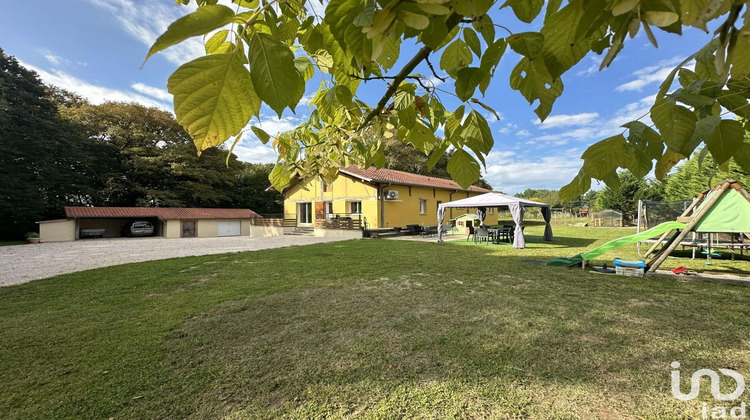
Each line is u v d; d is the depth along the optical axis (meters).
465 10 0.56
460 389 2.35
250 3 0.66
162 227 23.27
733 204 5.50
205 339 3.30
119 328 3.63
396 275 6.31
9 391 2.40
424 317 3.84
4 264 8.95
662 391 2.29
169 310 4.28
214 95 0.59
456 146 1.09
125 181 25.83
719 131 0.71
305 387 2.42
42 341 3.28
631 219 25.22
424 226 17.19
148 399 2.29
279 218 24.12
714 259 8.32
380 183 17.08
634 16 0.50
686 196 16.05
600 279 5.79
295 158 1.40
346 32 0.60
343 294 4.95
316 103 1.28
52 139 20.48
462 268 6.98
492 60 0.81
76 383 2.50
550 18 0.66
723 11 0.45
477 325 3.54
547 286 5.29
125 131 25.30
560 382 2.42
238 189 31.34
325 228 17.58
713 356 2.77
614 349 2.92
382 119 1.27
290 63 0.60
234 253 10.23
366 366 2.70
